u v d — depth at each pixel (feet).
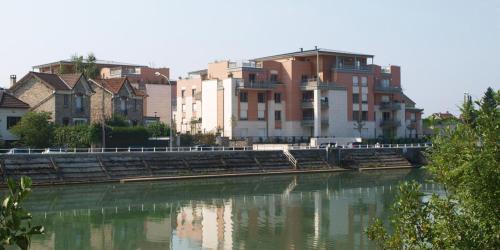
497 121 38.17
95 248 115.85
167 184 227.81
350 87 383.24
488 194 37.52
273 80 373.20
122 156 235.81
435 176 42.34
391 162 329.31
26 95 279.90
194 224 142.10
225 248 116.06
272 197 194.18
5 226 25.67
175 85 451.53
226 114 355.15
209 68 384.88
